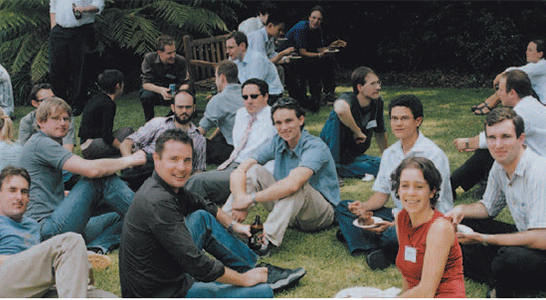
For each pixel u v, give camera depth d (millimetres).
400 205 4062
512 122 3416
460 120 7535
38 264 3064
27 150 3955
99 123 5883
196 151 5211
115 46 10234
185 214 3674
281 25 8086
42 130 4023
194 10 10055
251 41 7785
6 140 4332
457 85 10164
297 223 4551
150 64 7375
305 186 4242
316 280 3785
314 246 4262
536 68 6504
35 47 9359
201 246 3594
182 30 10352
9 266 3051
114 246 4332
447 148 6328
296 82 8133
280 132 4273
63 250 3061
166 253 3066
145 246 3008
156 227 2969
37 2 9312
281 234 4141
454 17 10578
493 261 3406
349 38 11438
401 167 2906
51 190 4023
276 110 4258
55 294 3188
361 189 5355
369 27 11258
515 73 4641
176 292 3164
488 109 7352
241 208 4172
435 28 10750
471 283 3643
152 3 10250
